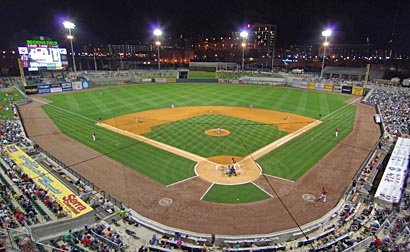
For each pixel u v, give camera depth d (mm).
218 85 80188
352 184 22219
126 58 180750
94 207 19281
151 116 43469
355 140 33219
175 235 16531
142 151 29297
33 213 16859
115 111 46875
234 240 16078
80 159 27406
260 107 50688
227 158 27547
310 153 29047
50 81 73625
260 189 21969
